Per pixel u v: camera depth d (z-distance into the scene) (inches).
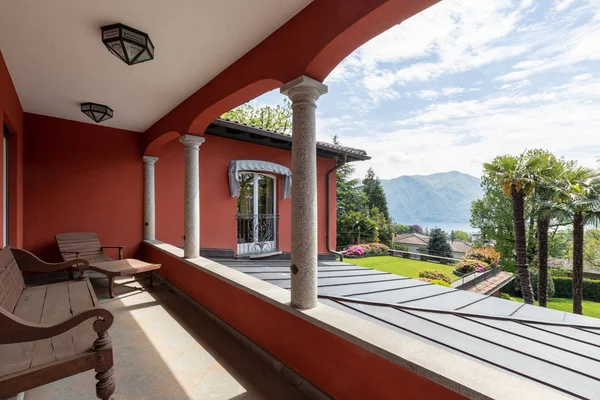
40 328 58.8
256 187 285.1
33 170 187.9
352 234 854.5
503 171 438.3
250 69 107.5
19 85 141.1
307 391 82.0
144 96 154.9
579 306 397.7
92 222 209.2
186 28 93.8
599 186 385.7
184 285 166.2
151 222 229.8
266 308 100.0
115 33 90.7
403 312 107.3
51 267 123.2
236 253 264.1
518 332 95.7
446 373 51.4
